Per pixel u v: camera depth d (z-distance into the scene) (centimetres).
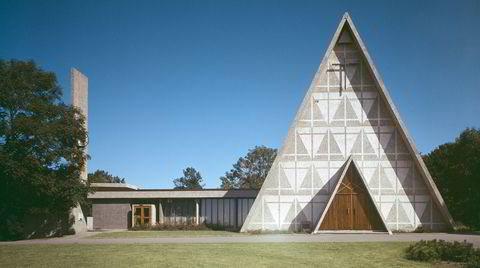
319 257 1841
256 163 8250
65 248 2334
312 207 3491
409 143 3419
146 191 4362
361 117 3556
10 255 2047
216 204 4425
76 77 4028
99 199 4434
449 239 2639
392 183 3475
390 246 2220
